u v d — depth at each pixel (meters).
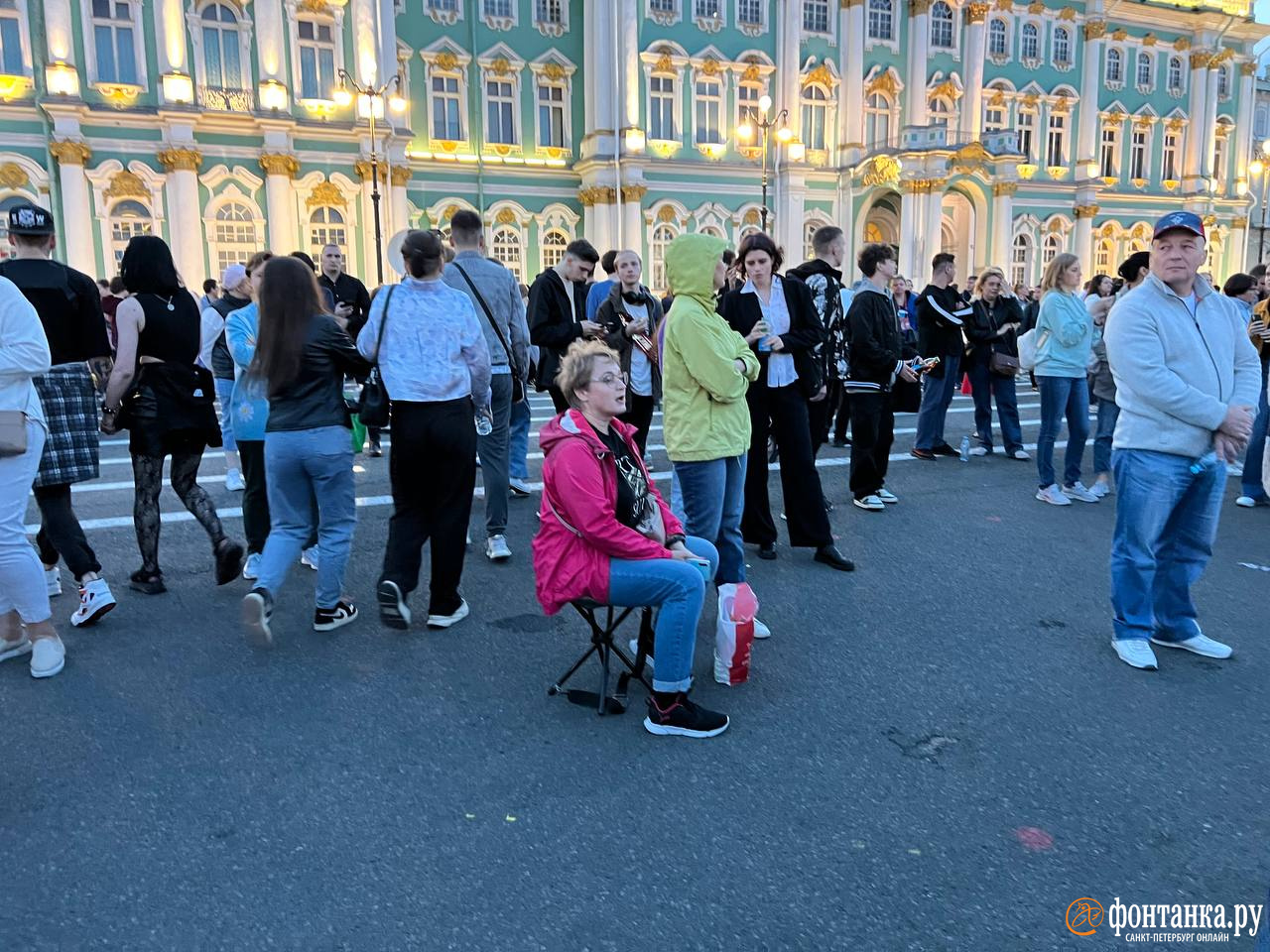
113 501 7.56
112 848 2.86
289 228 26.81
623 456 3.82
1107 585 5.50
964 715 3.78
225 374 7.84
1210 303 4.19
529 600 5.18
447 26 29.80
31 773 3.30
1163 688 4.05
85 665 4.24
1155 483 4.21
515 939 2.46
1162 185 40.81
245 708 3.81
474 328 4.67
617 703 3.79
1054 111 38.19
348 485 4.59
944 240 37.47
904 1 34.78
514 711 3.80
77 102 24.09
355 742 3.54
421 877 2.72
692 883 2.70
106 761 3.38
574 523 3.57
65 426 4.57
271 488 4.44
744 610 4.02
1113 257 40.06
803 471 5.68
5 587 3.96
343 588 5.37
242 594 5.25
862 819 3.03
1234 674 4.20
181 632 4.66
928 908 2.60
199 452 5.33
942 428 9.81
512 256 31.50
